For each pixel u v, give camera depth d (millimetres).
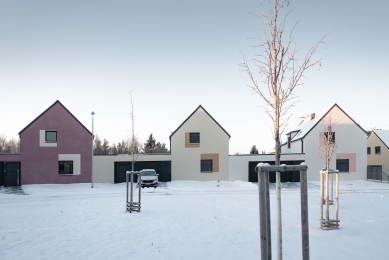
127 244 9016
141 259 7746
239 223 11758
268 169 5172
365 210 14648
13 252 8367
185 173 33562
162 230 10672
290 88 6488
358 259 7633
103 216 13328
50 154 31188
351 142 34594
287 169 5238
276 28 6406
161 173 33594
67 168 31781
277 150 6273
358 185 30453
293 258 7664
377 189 26406
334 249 8422
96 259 7773
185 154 33688
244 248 8547
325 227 10531
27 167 30578
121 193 23656
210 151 33719
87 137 32312
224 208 15438
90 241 9344
